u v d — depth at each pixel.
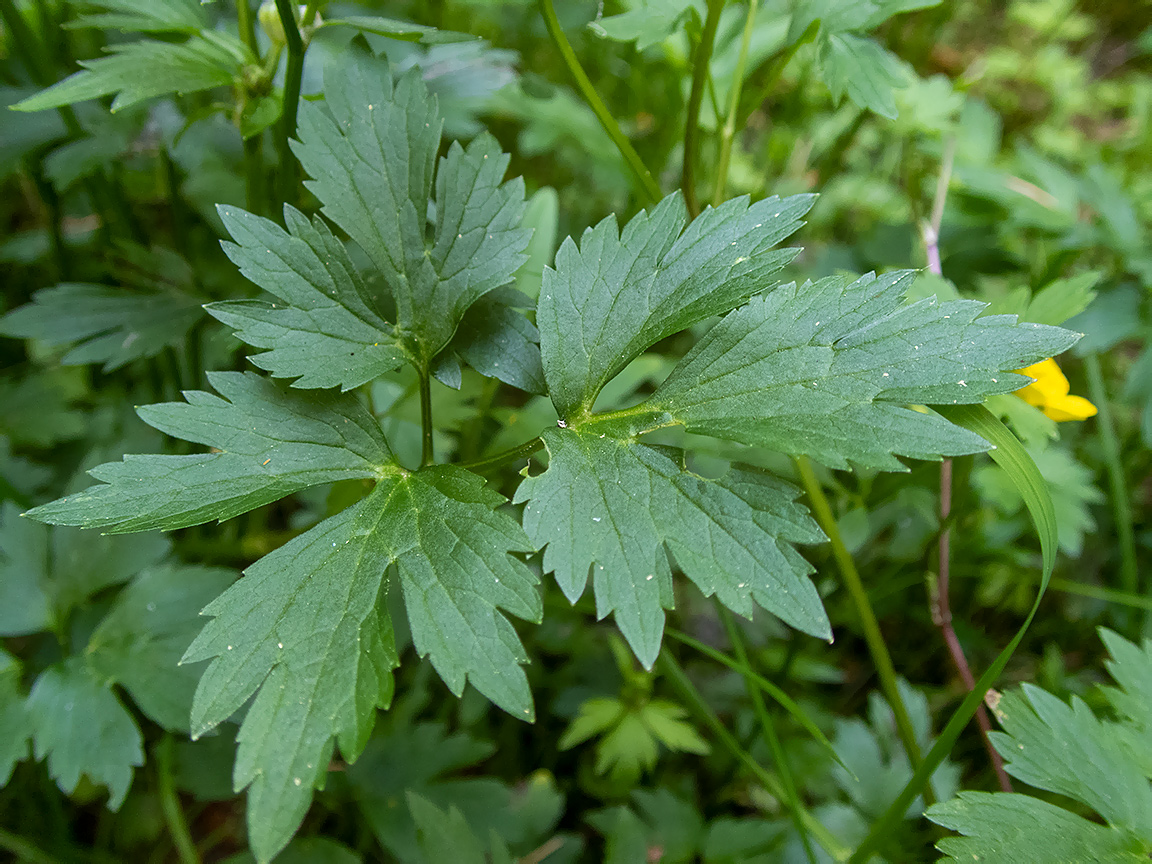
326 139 0.13
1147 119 0.30
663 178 0.27
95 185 0.20
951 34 0.39
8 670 0.16
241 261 0.12
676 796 0.18
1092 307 0.22
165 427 0.12
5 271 0.24
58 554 0.16
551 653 0.21
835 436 0.11
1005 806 0.12
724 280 0.12
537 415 0.18
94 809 0.19
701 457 0.17
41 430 0.20
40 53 0.19
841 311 0.12
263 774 0.10
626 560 0.11
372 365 0.12
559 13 0.24
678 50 0.20
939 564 0.17
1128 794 0.13
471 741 0.18
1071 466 0.19
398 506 0.12
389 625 0.11
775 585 0.11
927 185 0.26
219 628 0.11
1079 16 0.37
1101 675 0.20
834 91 0.15
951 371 0.11
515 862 0.16
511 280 0.13
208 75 0.14
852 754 0.18
